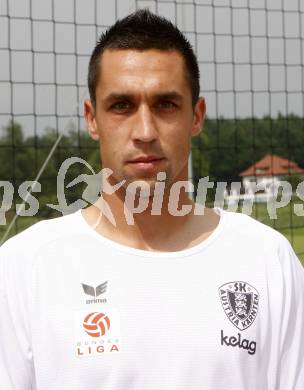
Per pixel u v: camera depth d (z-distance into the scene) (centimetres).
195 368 142
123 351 141
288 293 153
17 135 1375
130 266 148
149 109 143
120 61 144
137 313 144
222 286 148
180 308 145
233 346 143
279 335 150
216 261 151
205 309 146
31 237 153
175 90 144
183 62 147
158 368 141
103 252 149
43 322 143
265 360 149
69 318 143
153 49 144
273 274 153
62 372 141
